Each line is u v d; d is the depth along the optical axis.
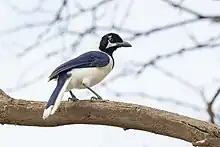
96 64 10.16
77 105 8.88
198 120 8.66
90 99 9.15
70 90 10.16
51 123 9.12
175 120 8.64
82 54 10.38
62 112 8.94
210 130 8.49
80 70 10.00
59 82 9.79
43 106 8.90
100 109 8.83
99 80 10.41
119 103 8.84
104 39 11.45
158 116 8.68
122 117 8.82
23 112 8.93
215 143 8.48
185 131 8.64
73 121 9.09
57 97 8.94
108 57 10.52
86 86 10.09
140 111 8.72
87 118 8.98
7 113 8.96
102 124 9.11
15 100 8.98
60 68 9.95
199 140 8.57
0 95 9.05
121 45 11.47
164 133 8.84
